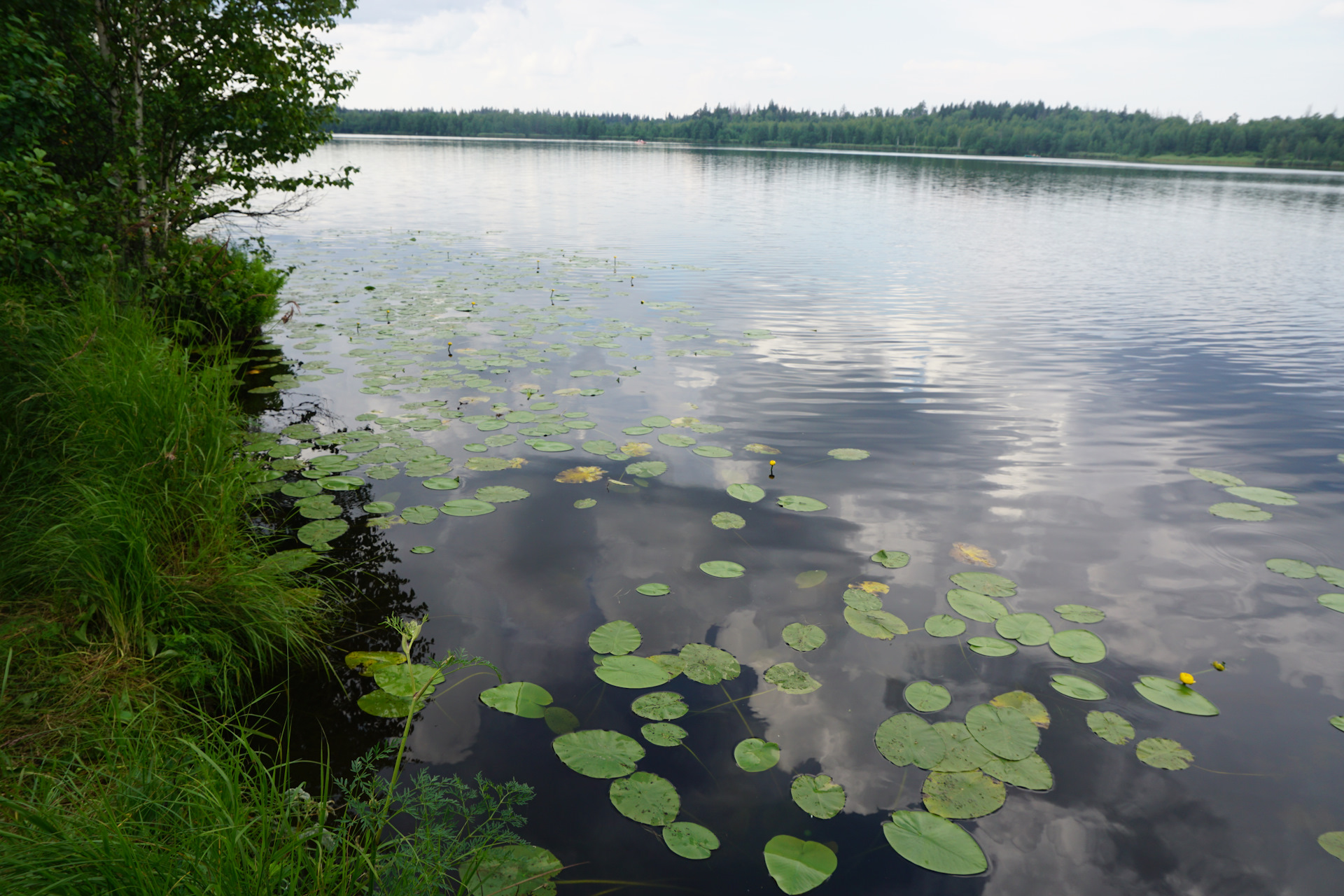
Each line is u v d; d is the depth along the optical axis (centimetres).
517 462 515
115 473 341
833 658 320
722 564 390
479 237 1767
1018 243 1855
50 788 204
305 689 293
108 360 382
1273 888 220
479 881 209
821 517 450
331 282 1146
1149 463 551
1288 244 1912
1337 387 743
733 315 1016
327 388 658
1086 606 364
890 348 867
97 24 616
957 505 474
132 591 296
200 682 280
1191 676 318
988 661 321
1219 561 412
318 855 180
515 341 834
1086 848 230
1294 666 326
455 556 394
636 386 696
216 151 750
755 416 628
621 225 2062
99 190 564
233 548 353
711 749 267
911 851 224
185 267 630
